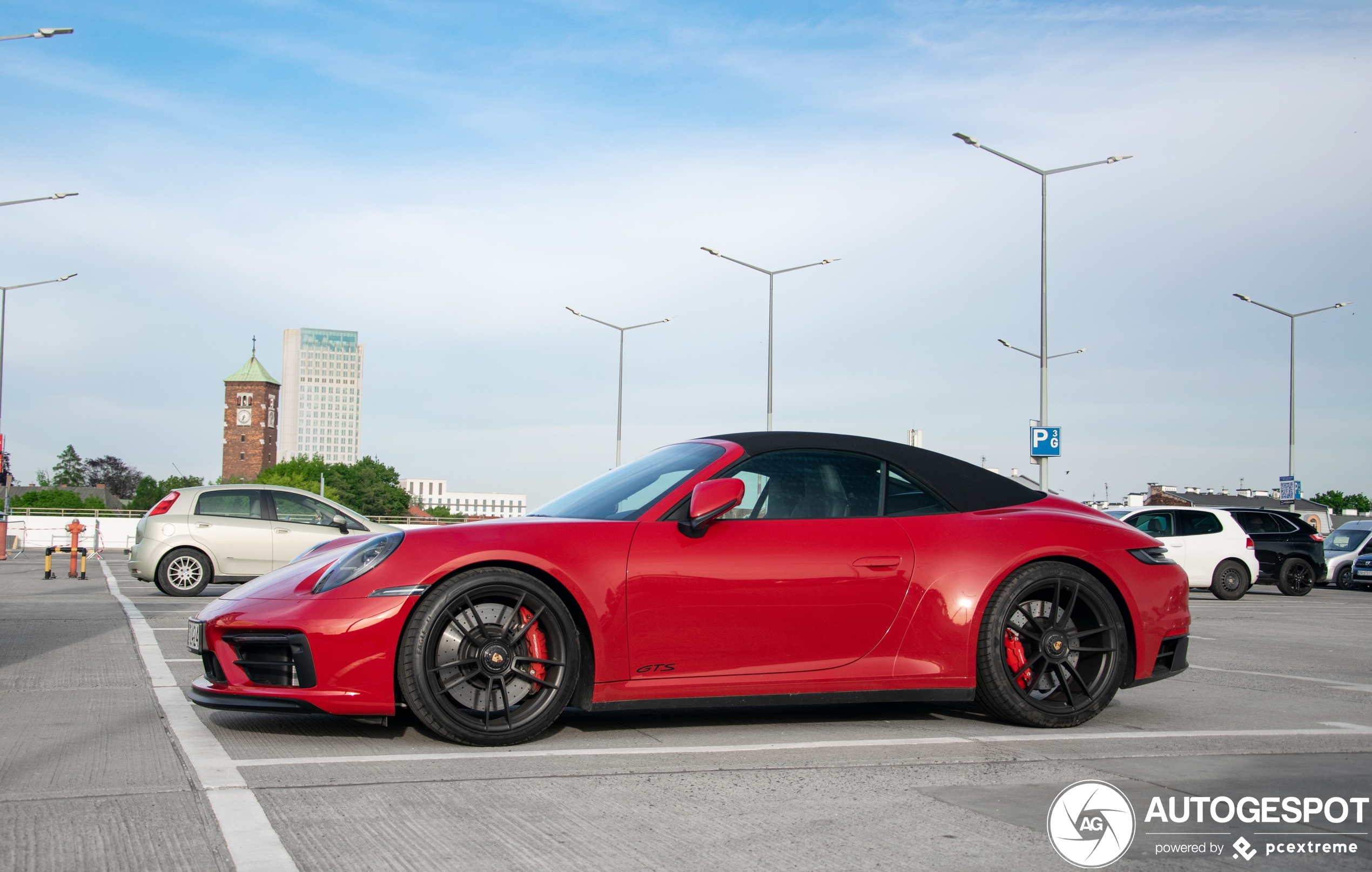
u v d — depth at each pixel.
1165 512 17.91
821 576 4.36
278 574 4.50
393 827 2.96
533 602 4.11
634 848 2.82
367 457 166.25
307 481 153.38
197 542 12.52
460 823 3.01
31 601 11.40
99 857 2.66
